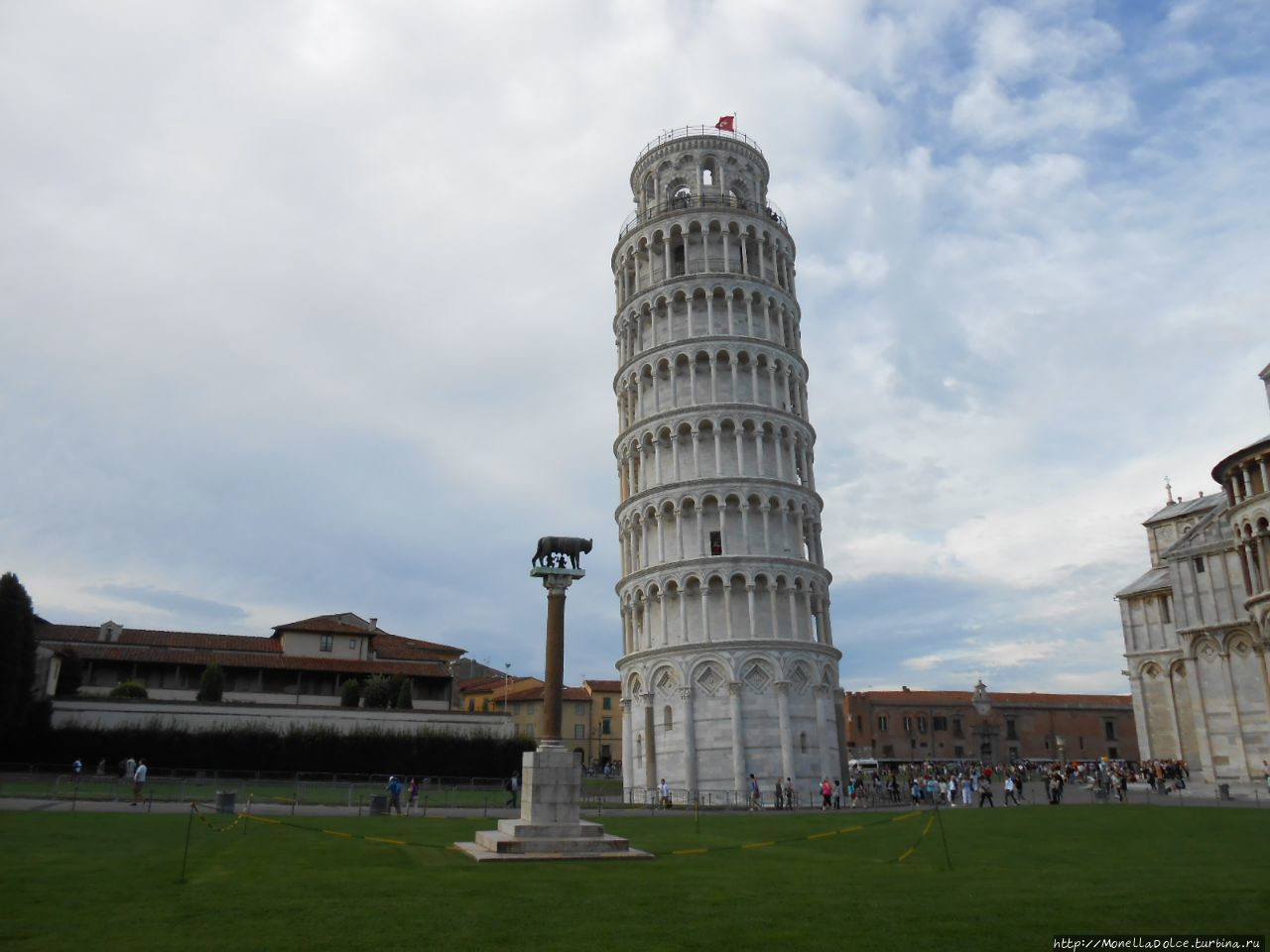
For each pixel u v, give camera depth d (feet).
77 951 45.60
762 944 47.88
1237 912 56.70
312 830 113.19
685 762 212.64
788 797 197.06
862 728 437.17
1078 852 95.66
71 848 89.56
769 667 215.72
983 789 184.44
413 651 373.20
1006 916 55.88
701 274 248.52
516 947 47.06
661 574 227.81
